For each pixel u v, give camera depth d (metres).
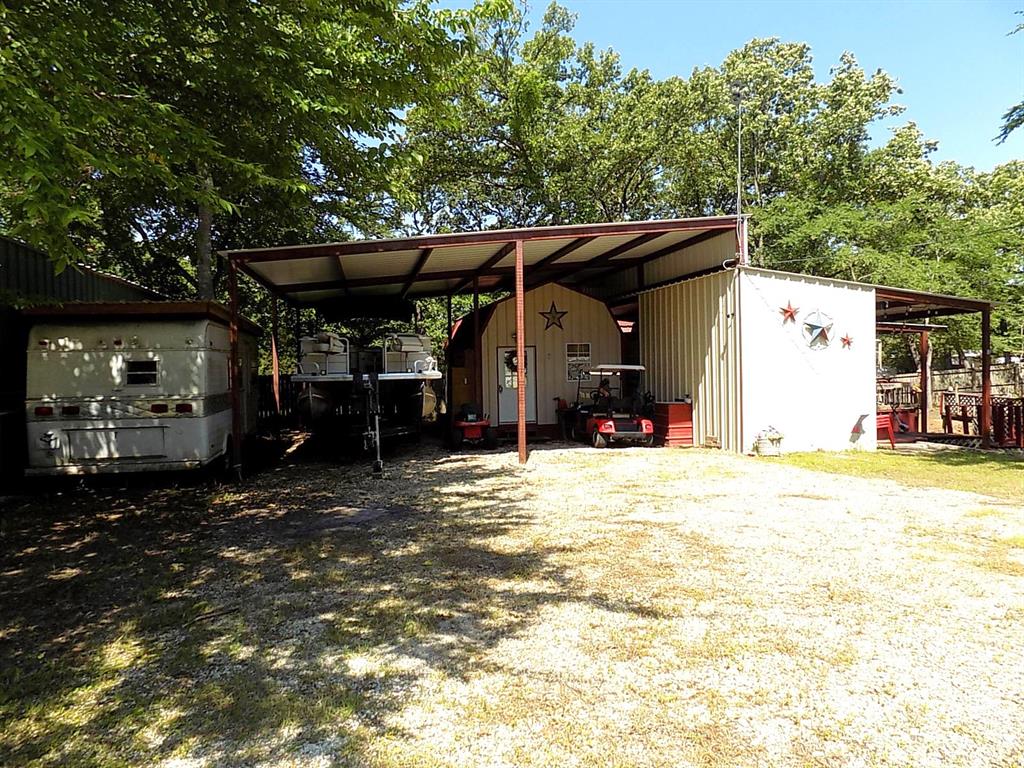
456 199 23.59
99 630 3.59
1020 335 21.66
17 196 3.51
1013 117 12.82
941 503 6.59
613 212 25.08
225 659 3.18
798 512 6.17
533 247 10.91
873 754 2.29
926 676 2.88
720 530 5.48
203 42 4.91
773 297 10.66
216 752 2.37
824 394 11.10
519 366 9.61
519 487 7.71
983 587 4.01
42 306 7.11
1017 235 19.95
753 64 25.70
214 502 7.00
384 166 6.34
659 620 3.54
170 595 4.14
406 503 6.88
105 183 5.75
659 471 8.80
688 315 11.98
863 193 23.78
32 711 2.69
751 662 3.03
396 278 12.22
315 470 9.27
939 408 18.39
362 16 4.84
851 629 3.39
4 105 3.07
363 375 9.45
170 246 15.29
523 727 2.51
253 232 14.54
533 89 20.22
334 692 2.82
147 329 7.30
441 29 5.23
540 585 4.16
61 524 6.04
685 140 22.50
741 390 10.41
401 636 3.41
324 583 4.31
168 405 7.30
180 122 4.30
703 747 2.35
